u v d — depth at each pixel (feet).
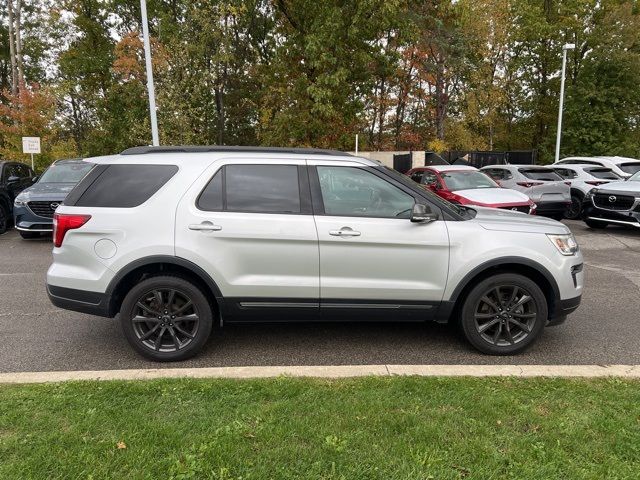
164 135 62.90
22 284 22.75
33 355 14.49
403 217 13.87
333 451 8.70
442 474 8.11
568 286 14.15
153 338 14.01
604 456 8.68
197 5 68.13
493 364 13.96
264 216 13.46
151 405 10.40
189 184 13.56
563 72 74.43
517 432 9.42
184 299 13.84
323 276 13.67
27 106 75.56
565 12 105.19
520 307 14.21
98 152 99.25
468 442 9.02
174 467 8.18
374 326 17.10
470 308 14.14
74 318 17.87
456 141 107.04
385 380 11.75
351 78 59.62
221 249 13.41
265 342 15.60
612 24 96.68
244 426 9.48
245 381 11.63
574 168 47.01
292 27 62.75
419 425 9.59
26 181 43.80
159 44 74.18
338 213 13.71
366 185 13.97
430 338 15.96
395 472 8.16
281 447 8.82
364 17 53.98
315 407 10.34
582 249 31.89
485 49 96.84
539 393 11.06
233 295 13.64
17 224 33.55
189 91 67.05
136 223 13.30
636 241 34.60
